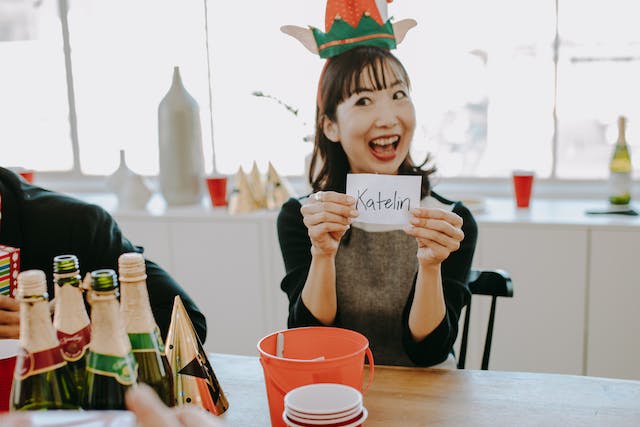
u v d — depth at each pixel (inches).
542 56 102.0
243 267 101.2
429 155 55.6
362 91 50.4
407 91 51.8
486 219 90.6
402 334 49.6
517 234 88.8
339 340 35.9
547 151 105.7
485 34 102.8
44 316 28.3
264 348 34.4
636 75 99.3
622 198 94.9
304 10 109.4
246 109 115.1
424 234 42.6
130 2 117.3
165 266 104.6
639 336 87.0
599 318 88.1
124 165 110.9
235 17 112.3
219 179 105.1
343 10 51.3
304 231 55.4
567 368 90.4
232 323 103.3
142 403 18.9
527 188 97.3
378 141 51.2
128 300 31.0
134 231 104.9
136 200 106.6
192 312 46.9
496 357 92.0
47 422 19.3
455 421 34.4
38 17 121.8
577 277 87.8
